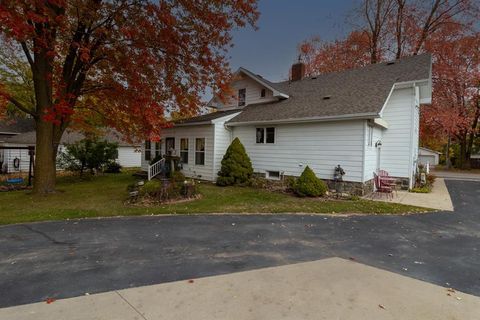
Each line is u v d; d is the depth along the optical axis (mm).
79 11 7273
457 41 20312
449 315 2742
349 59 23234
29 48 9859
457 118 19547
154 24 8641
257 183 12117
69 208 7746
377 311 2787
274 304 2896
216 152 13586
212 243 4953
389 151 12000
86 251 4492
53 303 2891
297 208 7953
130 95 9562
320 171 10898
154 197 8750
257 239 5215
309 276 3609
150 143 17312
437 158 34250
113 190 11266
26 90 15508
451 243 5129
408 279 3574
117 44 8516
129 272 3701
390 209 7879
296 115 11289
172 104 10805
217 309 2789
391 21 21203
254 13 9656
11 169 19812
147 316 2654
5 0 6176
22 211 7359
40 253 4391
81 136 23453
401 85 11234
